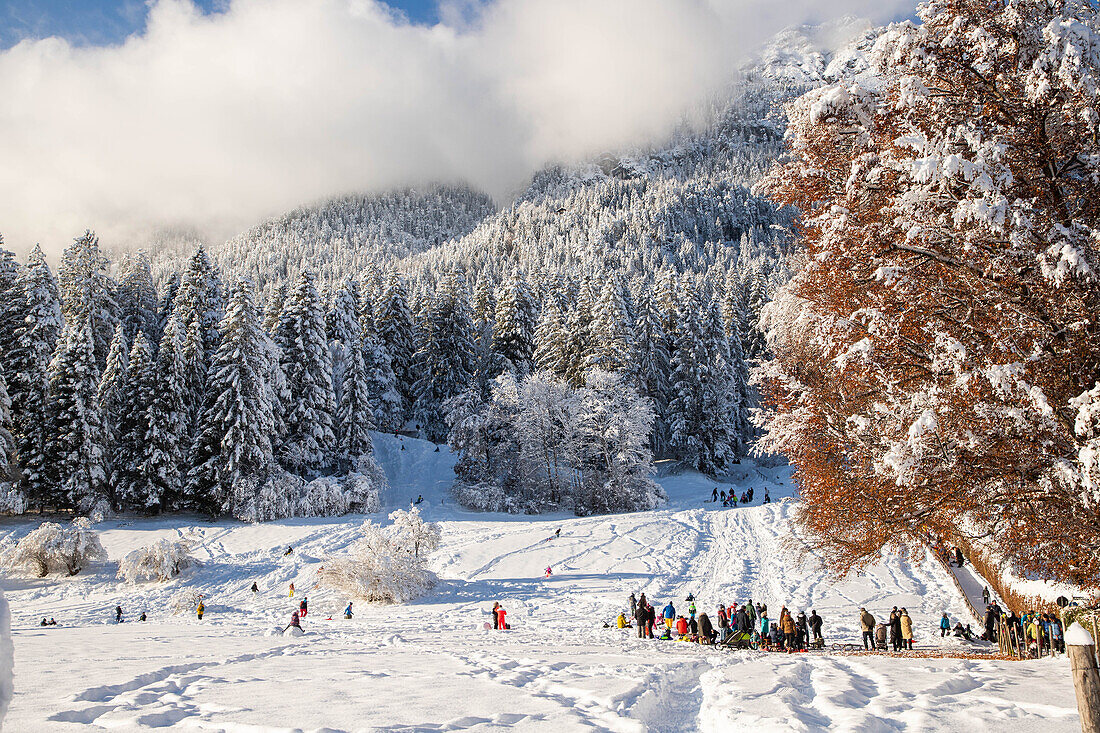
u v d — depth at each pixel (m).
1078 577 10.72
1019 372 9.08
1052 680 8.61
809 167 12.88
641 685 7.96
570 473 52.91
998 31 10.48
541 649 14.27
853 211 11.48
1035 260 9.29
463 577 32.59
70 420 40.97
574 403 51.75
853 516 11.40
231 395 42.22
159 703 6.87
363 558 30.42
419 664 10.61
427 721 5.93
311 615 28.67
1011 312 9.52
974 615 22.42
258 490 42.41
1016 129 10.09
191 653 12.62
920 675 8.89
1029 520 9.87
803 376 14.79
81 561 35.06
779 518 39.44
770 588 28.44
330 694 7.45
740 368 66.38
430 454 57.16
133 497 42.44
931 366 10.64
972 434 9.26
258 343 43.31
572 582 30.81
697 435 59.16
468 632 21.86
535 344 63.66
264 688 7.96
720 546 35.59
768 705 6.75
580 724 5.86
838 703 6.83
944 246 10.70
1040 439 9.35
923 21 11.13
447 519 44.12
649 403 53.06
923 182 9.83
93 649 13.19
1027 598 17.64
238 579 34.31
